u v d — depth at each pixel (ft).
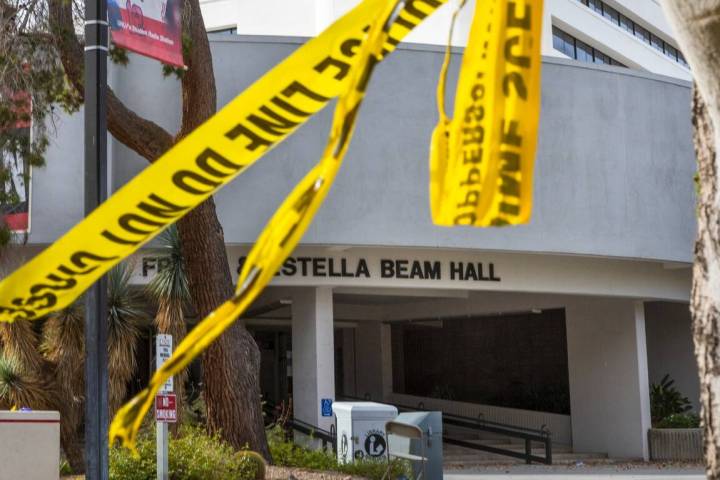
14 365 69.72
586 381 111.96
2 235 68.23
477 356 128.26
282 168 86.38
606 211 94.94
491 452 109.50
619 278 101.65
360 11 13.12
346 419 65.00
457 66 91.09
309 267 90.53
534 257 97.40
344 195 87.71
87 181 38.96
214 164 13.10
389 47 13.39
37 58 64.28
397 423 42.14
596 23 161.79
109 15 45.09
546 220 92.79
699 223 12.27
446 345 131.23
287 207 10.82
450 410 126.93
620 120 96.53
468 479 82.28
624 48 167.53
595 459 107.96
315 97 13.16
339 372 133.39
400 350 136.15
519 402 122.93
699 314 12.12
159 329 77.66
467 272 94.63
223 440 69.00
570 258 99.19
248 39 87.97
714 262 11.98
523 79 11.85
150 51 47.01
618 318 109.40
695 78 11.69
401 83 89.66
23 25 63.62
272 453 71.26
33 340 71.15
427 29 132.67
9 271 82.12
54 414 50.11
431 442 49.34
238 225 85.66
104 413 37.55
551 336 121.39
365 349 128.36
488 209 11.52
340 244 87.35
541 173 93.15
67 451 70.90
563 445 114.52
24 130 66.13
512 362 124.88
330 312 92.68
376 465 62.08
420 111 89.76
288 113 13.16
